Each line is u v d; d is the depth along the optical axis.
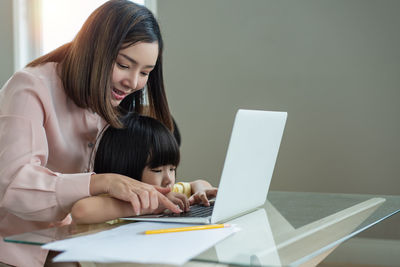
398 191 2.23
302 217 0.88
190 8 2.48
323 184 2.32
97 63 1.00
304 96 2.34
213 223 0.79
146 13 1.05
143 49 1.02
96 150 1.18
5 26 2.70
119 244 0.63
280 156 2.37
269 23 2.38
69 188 0.87
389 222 1.25
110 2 1.04
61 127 1.07
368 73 2.25
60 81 1.06
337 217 0.88
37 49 2.75
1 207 0.97
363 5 2.25
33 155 0.92
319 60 2.31
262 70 2.39
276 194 1.20
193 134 2.50
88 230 0.74
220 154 2.46
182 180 2.51
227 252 0.60
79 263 0.90
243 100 2.42
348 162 2.29
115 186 0.84
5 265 0.95
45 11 2.73
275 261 0.58
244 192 0.88
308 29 2.32
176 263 0.55
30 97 0.98
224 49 2.44
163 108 1.29
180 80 2.51
